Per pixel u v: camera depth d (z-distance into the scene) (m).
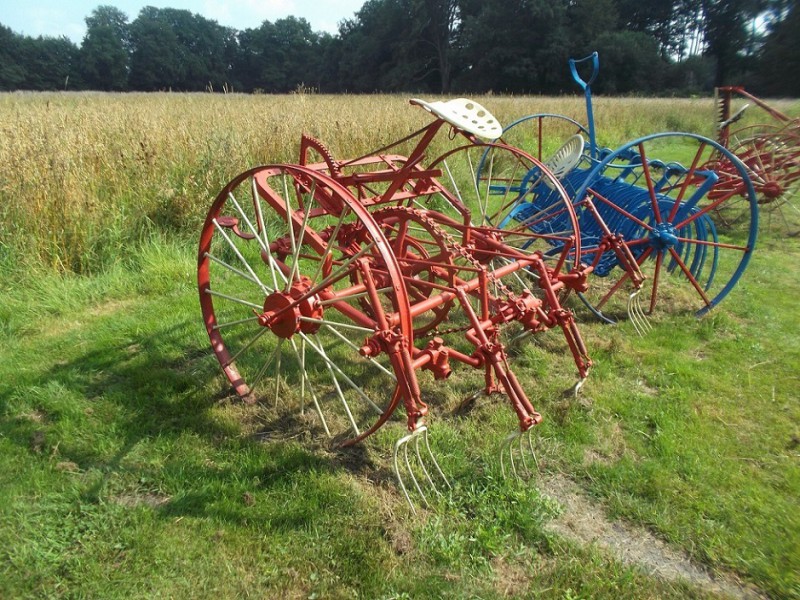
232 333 4.56
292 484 2.98
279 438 3.39
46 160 5.70
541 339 4.68
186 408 3.61
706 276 6.32
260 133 7.95
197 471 3.06
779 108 19.20
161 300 5.20
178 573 2.45
